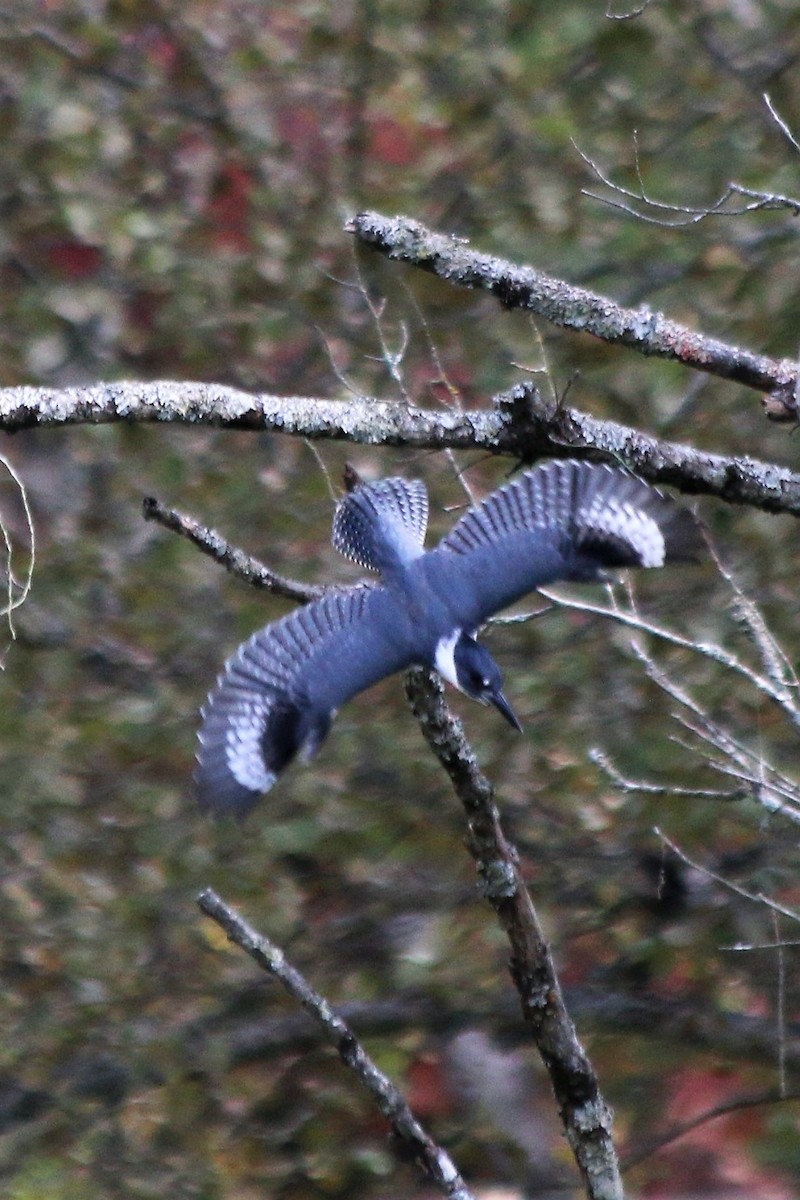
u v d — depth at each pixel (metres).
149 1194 12.38
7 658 13.22
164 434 13.44
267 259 13.55
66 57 14.05
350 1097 12.52
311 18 13.88
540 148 13.60
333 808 12.73
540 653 12.85
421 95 13.77
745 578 12.86
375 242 8.77
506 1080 12.62
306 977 12.79
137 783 13.05
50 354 13.59
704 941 12.61
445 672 7.25
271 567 13.02
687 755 12.45
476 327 13.13
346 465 8.43
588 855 12.77
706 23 13.69
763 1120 12.72
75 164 13.69
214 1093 12.64
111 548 13.38
